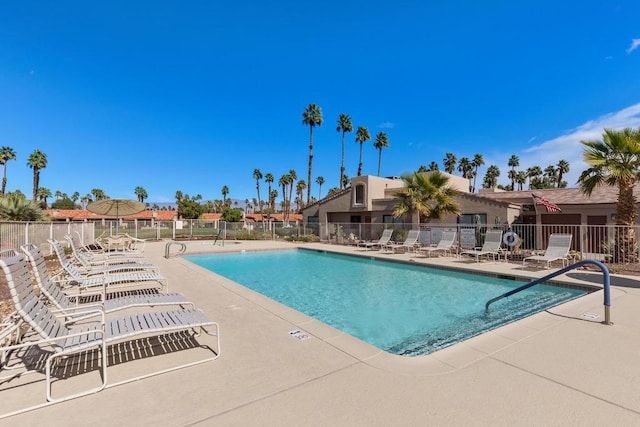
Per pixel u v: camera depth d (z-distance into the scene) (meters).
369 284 9.76
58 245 6.98
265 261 14.73
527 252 13.02
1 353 3.61
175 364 3.43
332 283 9.95
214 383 3.03
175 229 26.67
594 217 16.22
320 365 3.38
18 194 17.83
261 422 2.43
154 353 3.71
